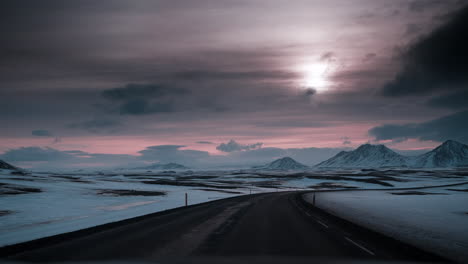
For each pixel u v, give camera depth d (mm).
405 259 8664
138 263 7750
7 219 19953
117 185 75188
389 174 197625
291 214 20531
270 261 8016
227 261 7973
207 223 15641
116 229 13516
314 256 8688
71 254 8703
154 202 35219
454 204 36844
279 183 118188
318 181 130250
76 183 74312
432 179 146875
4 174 109875
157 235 11969
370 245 10484
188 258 8281
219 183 108812
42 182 69188
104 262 7855
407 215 23766
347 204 34938
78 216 21234
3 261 7965
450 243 12000
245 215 19656
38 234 12883
